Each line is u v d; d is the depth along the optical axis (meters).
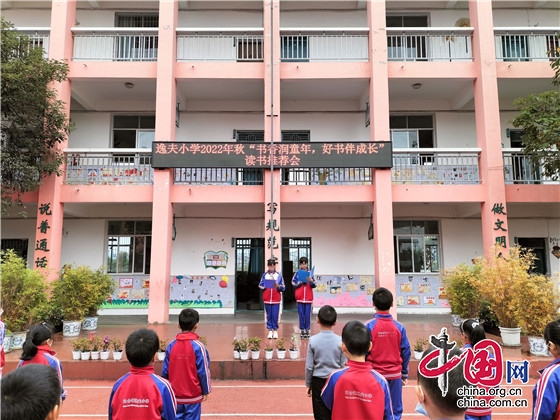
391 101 11.76
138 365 2.52
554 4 11.81
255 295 11.52
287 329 8.86
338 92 11.16
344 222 11.63
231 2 11.90
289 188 9.69
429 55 11.14
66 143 9.88
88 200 9.58
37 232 9.26
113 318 10.64
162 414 2.50
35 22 11.77
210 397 5.11
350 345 2.57
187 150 9.44
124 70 9.93
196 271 11.43
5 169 8.03
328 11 11.94
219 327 9.09
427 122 11.82
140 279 11.48
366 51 10.82
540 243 11.52
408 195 9.70
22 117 8.41
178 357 3.28
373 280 11.40
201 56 11.13
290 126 11.78
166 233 9.33
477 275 8.07
